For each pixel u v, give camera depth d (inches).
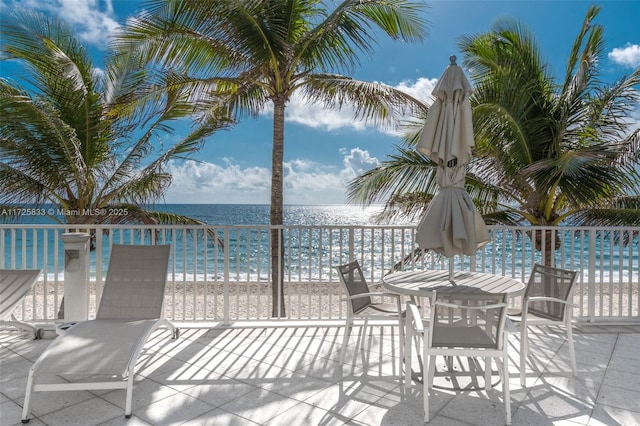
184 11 205.5
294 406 116.1
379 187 256.5
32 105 197.9
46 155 214.7
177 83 238.1
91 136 238.2
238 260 192.7
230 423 106.8
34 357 151.8
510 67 246.2
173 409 114.3
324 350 159.6
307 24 259.0
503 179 252.8
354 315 144.7
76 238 172.2
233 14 204.7
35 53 218.1
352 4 220.2
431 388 127.6
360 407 115.6
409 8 233.5
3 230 183.6
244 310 316.5
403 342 142.2
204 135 247.9
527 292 143.1
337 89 264.5
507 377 107.4
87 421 108.0
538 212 259.4
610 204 257.9
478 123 232.7
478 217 139.0
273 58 237.5
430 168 249.4
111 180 244.1
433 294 108.7
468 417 110.0
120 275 160.9
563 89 276.8
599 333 179.9
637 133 235.5
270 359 150.6
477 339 111.3
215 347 162.4
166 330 182.7
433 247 133.0
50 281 435.8
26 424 106.5
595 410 113.3
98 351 117.3
